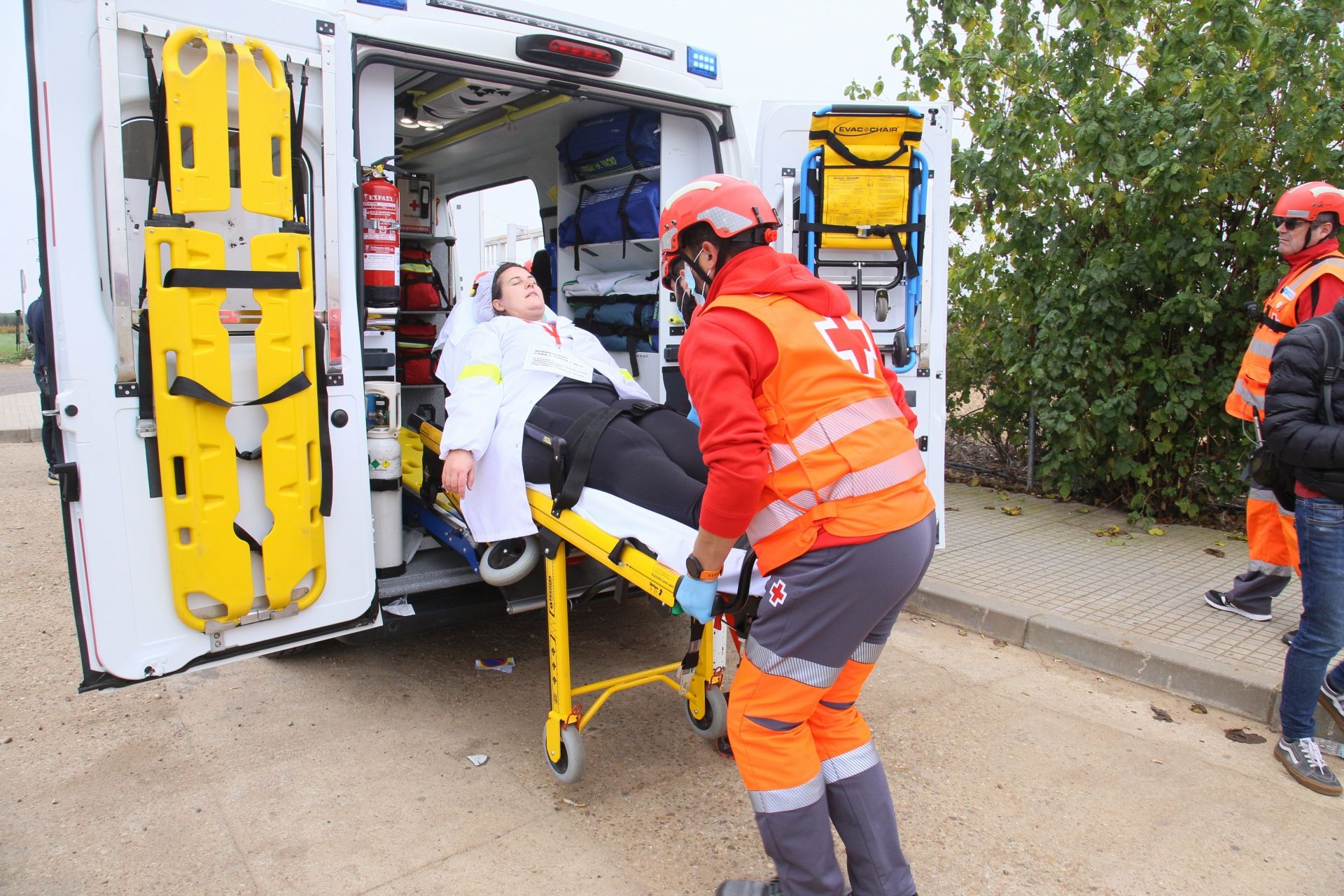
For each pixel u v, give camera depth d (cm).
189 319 247
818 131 406
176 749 310
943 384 446
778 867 199
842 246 415
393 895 232
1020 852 253
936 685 366
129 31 238
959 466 744
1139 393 577
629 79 360
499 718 337
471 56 319
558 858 249
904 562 185
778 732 194
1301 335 277
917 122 403
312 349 275
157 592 258
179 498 257
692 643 280
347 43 279
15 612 440
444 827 263
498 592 340
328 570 290
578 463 265
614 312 462
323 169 275
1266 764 303
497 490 288
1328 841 259
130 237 247
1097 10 514
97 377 243
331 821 266
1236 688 340
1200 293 523
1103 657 380
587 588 334
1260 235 528
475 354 316
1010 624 413
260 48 255
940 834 261
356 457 294
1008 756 308
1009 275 618
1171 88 530
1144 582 463
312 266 271
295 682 369
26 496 712
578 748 273
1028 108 552
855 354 195
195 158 244
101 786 285
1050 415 589
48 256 237
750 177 411
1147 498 586
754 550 199
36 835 257
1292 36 476
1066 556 510
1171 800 280
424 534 376
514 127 491
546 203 537
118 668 253
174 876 238
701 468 292
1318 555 280
